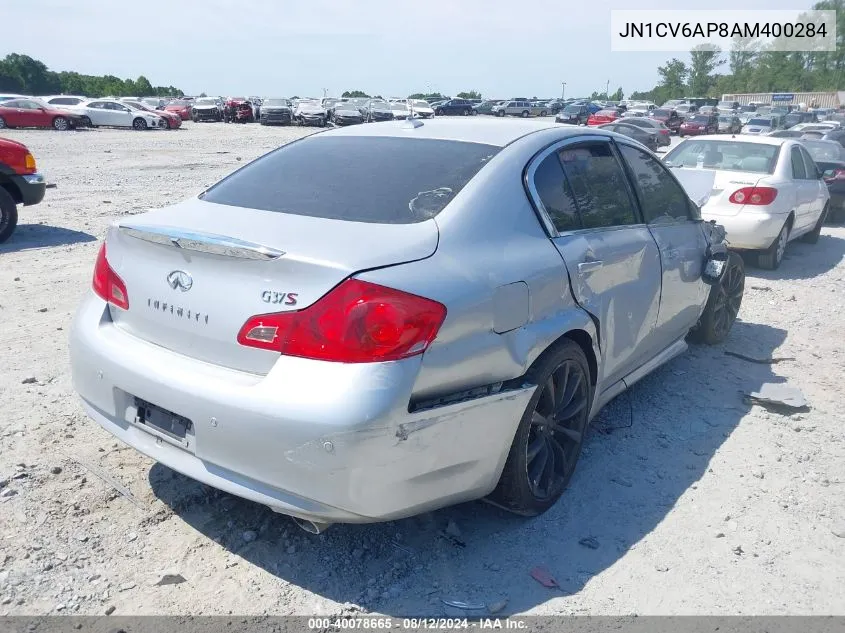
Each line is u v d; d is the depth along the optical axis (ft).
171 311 9.50
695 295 16.26
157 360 9.46
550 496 11.31
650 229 14.14
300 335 8.44
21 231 31.68
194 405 8.84
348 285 8.39
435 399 8.92
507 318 9.80
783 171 30.25
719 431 14.46
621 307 12.73
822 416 15.34
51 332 18.22
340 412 8.11
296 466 8.34
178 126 128.98
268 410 8.34
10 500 10.76
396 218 9.88
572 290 11.21
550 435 11.23
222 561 9.84
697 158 31.89
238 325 8.84
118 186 47.85
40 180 30.37
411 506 8.97
